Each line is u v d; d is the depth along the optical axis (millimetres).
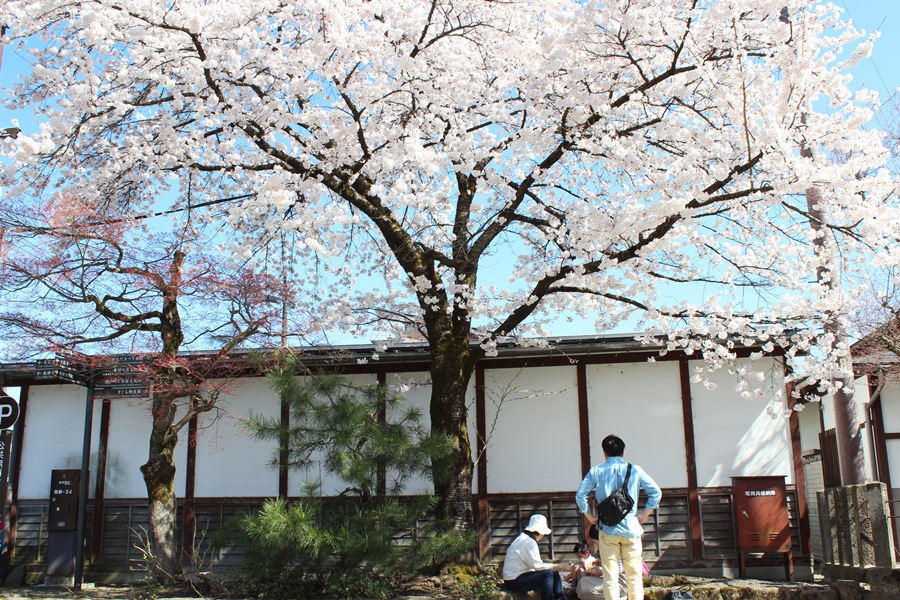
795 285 8492
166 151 8984
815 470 12633
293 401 8266
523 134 8203
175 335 9359
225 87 8602
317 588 7957
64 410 10547
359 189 9117
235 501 9969
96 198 9133
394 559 7602
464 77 9000
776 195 7246
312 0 7848
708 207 8219
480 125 9594
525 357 9883
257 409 10195
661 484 9523
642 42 7988
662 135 8195
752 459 9492
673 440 9625
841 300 8219
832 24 7574
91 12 7281
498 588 7582
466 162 8391
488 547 9523
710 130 8156
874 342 10367
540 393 9891
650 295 8578
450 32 8867
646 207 7914
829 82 7469
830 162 8734
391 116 9195
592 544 7367
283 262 10359
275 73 8461
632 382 9820
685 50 8445
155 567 8750
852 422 9523
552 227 8609
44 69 7648
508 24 9273
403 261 9117
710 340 8633
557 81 8633
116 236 9094
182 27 7566
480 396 9961
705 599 7980
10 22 7758
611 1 7613
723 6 7410
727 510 9391
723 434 9578
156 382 9023
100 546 9984
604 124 8641
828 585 8031
